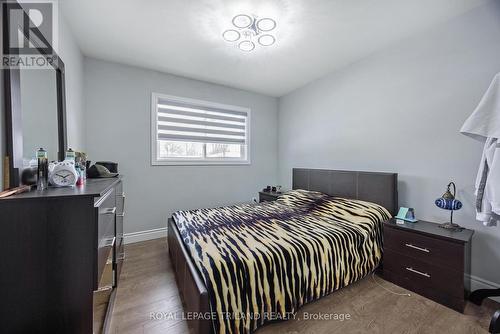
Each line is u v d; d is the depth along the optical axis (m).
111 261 1.61
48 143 1.49
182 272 1.62
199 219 2.19
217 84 3.56
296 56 2.64
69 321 1.00
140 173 2.98
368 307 1.64
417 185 2.23
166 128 3.18
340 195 2.86
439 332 1.40
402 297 1.76
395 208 2.33
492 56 1.76
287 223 2.09
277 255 1.48
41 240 0.96
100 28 2.06
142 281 1.98
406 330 1.42
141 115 2.96
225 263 1.33
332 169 3.15
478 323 1.48
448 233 1.72
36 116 1.31
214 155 3.65
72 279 1.00
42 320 0.97
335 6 1.78
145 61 2.77
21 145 1.09
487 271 1.79
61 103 1.71
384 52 2.49
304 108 3.62
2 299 0.93
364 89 2.71
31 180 1.19
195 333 1.25
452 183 1.91
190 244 1.63
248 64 2.86
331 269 1.70
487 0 1.74
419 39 2.19
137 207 2.97
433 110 2.11
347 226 2.02
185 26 2.04
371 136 2.64
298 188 3.50
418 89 2.21
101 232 1.15
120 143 2.84
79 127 2.37
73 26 2.02
